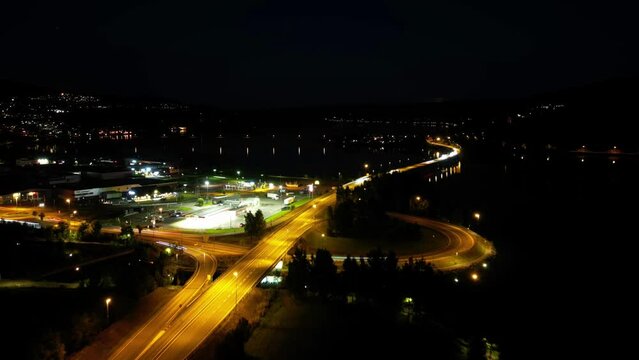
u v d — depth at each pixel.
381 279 77.00
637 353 74.31
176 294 76.44
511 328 78.94
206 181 177.62
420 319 73.19
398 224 116.44
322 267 77.56
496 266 102.00
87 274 86.44
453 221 136.00
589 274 104.50
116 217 128.50
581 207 174.25
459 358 65.50
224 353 57.88
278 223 121.44
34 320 65.06
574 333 79.44
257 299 75.38
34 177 165.88
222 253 98.12
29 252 93.38
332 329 68.81
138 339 62.44
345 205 113.88
